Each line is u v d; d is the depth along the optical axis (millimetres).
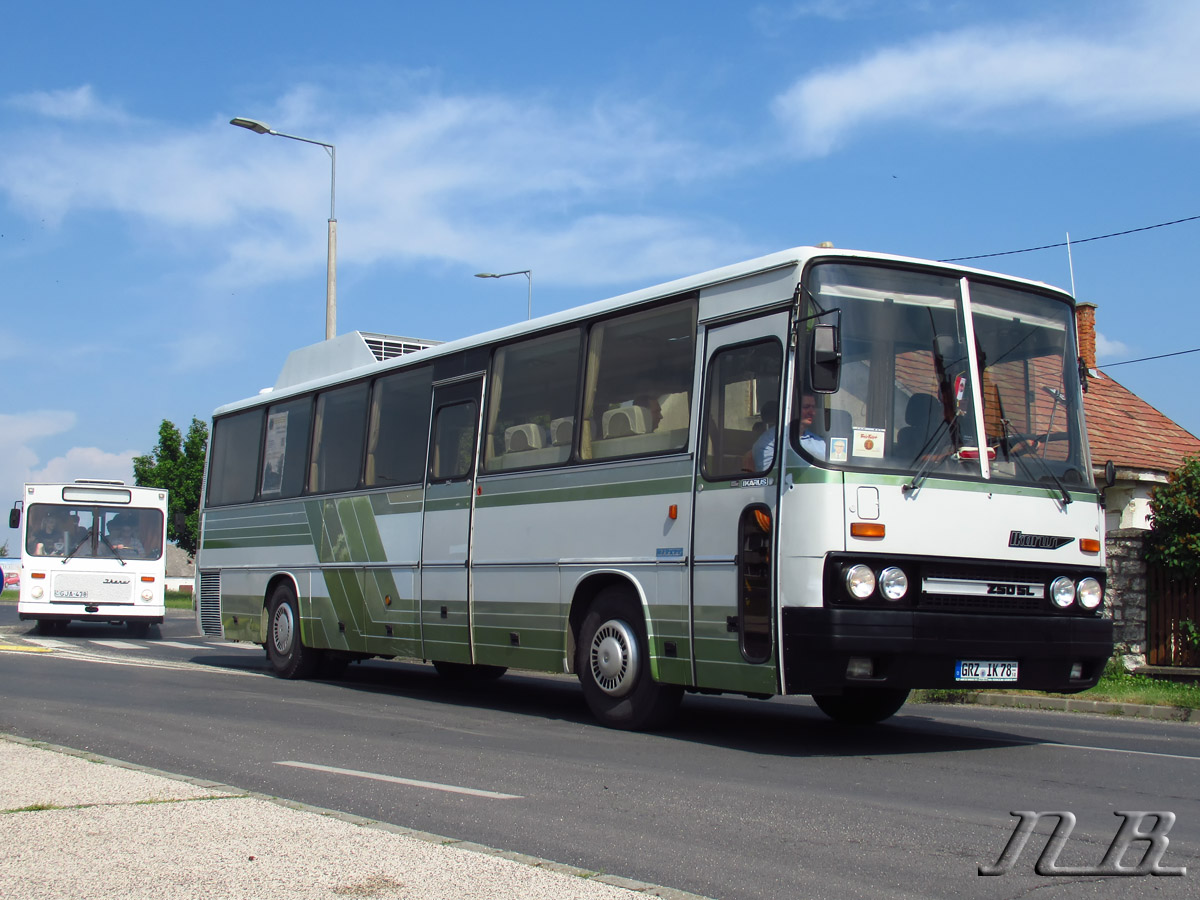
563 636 11109
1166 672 16453
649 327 10602
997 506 9273
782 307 9266
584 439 11125
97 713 11344
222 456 18016
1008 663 9109
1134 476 22672
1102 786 7816
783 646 8773
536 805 7039
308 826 5969
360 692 14164
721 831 6367
